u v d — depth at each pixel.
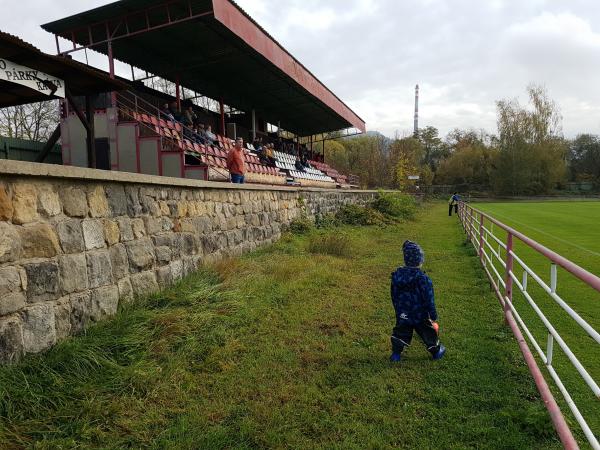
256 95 17.78
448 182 69.44
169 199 6.10
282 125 24.80
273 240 10.49
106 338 3.92
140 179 5.20
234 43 11.73
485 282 6.98
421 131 86.25
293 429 2.87
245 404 3.19
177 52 12.30
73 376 3.34
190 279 6.10
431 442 2.73
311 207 14.02
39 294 3.61
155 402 3.21
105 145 10.36
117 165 10.34
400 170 49.56
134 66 13.45
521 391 3.36
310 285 6.58
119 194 4.92
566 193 57.66
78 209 4.20
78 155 10.52
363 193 21.44
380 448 2.67
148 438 2.78
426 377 3.62
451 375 3.64
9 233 3.35
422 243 12.02
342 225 15.01
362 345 4.34
